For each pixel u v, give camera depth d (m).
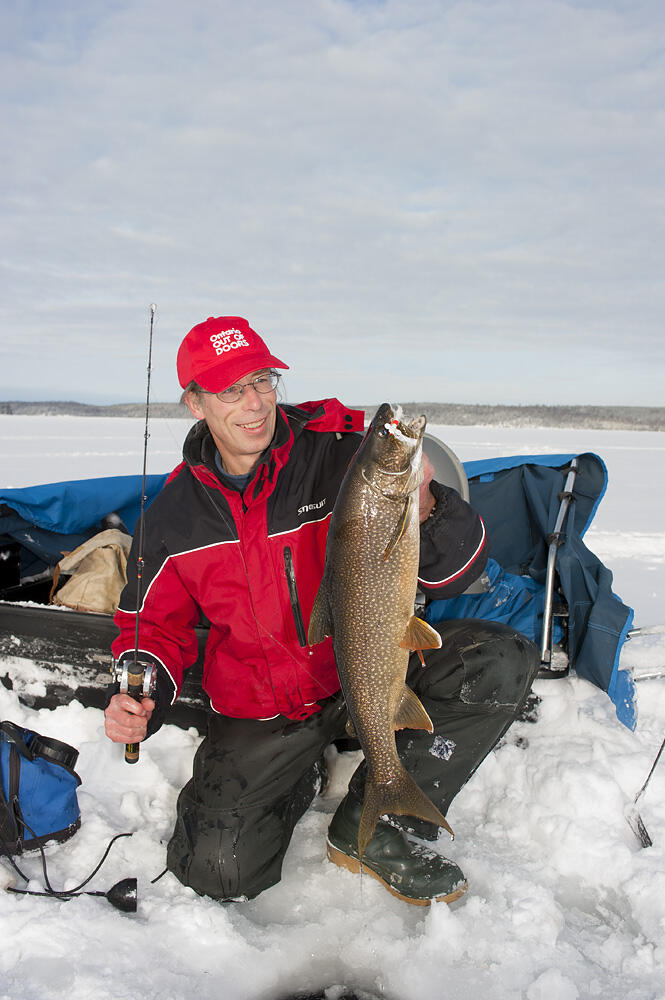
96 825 2.60
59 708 3.15
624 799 2.56
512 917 2.14
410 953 2.07
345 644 2.08
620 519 11.00
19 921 2.12
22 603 3.22
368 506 1.99
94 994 1.90
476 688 2.43
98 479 3.93
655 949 2.03
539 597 3.21
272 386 2.44
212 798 2.32
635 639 4.24
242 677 2.47
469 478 3.86
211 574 2.44
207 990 1.97
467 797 2.78
